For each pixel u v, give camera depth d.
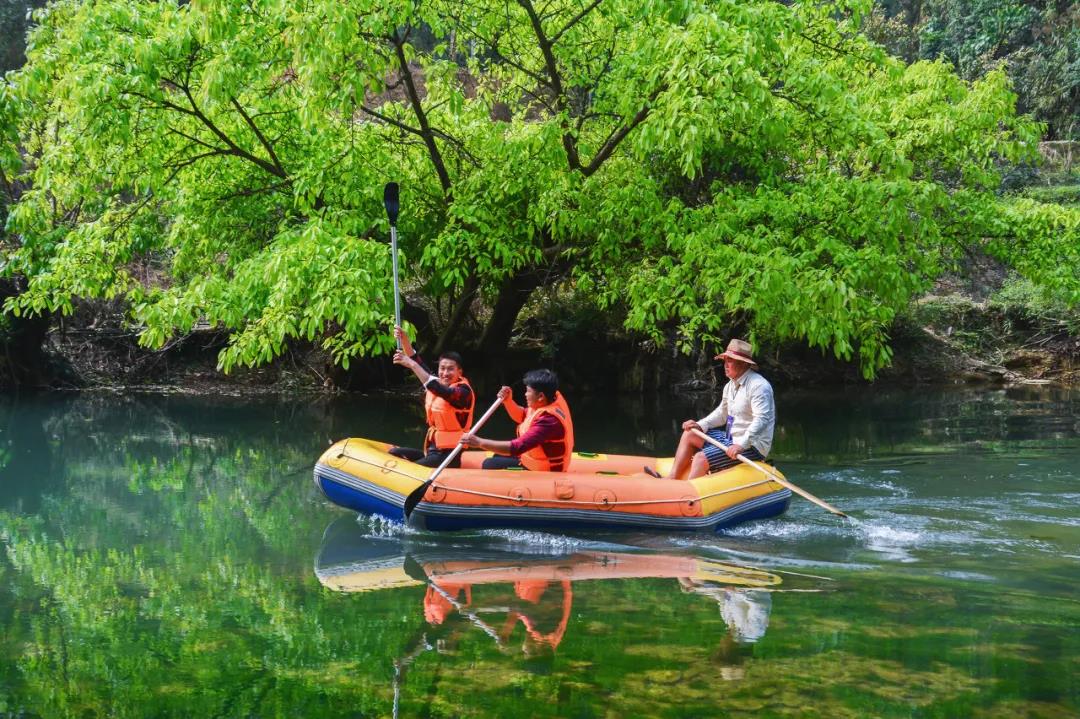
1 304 12.70
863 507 6.31
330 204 8.60
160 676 3.38
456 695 3.14
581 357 14.20
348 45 7.30
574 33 8.83
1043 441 9.12
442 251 8.43
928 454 8.38
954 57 22.88
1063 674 3.29
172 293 8.22
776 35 7.68
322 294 7.23
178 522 6.08
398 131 9.54
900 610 4.09
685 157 7.29
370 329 7.90
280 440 9.48
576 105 9.45
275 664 3.48
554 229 8.34
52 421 10.74
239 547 5.41
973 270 18.05
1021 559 5.02
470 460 6.46
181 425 10.46
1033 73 22.20
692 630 3.79
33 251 9.35
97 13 8.20
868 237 8.05
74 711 3.09
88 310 14.40
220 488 7.21
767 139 8.67
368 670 3.39
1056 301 16.45
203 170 9.65
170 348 14.38
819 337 7.40
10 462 8.27
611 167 9.32
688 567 4.92
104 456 8.59
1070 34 22.08
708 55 7.01
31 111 9.30
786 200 8.11
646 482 5.82
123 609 4.21
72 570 4.90
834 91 7.91
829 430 10.12
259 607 4.22
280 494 7.00
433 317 13.47
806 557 5.11
